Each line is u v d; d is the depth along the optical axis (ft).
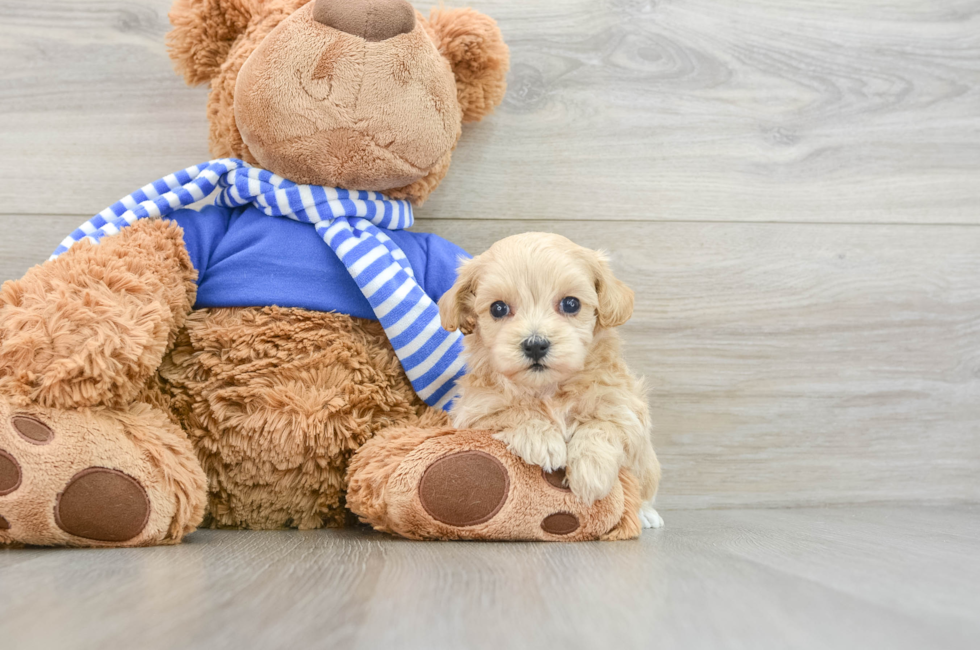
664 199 6.88
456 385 5.24
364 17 5.02
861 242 7.02
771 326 6.93
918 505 6.98
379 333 5.43
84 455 4.01
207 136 6.50
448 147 5.67
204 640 2.17
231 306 5.20
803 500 6.91
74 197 6.46
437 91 5.36
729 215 6.92
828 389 6.97
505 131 6.73
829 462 6.95
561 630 2.33
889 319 7.02
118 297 4.50
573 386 4.71
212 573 3.23
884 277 7.02
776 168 6.98
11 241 6.38
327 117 5.07
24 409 4.02
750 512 6.56
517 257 4.61
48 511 3.93
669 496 6.80
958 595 2.87
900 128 7.07
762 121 6.97
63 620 2.38
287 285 5.20
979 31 7.06
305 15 5.12
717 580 3.14
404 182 5.57
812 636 2.28
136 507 4.10
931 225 7.06
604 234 6.82
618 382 4.83
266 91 5.03
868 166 7.04
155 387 4.95
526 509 4.36
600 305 4.78
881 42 7.06
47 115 6.44
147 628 2.29
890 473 6.99
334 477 5.09
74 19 6.47
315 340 5.10
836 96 7.02
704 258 6.89
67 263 4.58
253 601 2.68
